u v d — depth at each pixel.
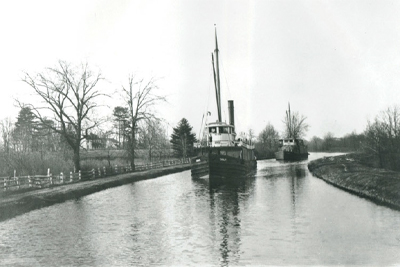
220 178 36.06
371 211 19.22
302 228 15.91
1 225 17.42
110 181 35.19
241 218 18.16
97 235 15.24
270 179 37.81
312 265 11.18
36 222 18.06
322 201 22.78
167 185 34.47
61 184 31.98
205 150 38.06
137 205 22.81
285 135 116.50
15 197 24.03
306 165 64.25
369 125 47.84
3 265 11.65
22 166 34.56
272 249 12.96
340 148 154.38
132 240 14.38
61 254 12.72
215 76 47.62
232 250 12.91
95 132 38.94
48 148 43.75
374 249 12.76
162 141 77.50
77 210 21.34
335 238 14.22
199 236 14.84
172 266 11.35
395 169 38.97
